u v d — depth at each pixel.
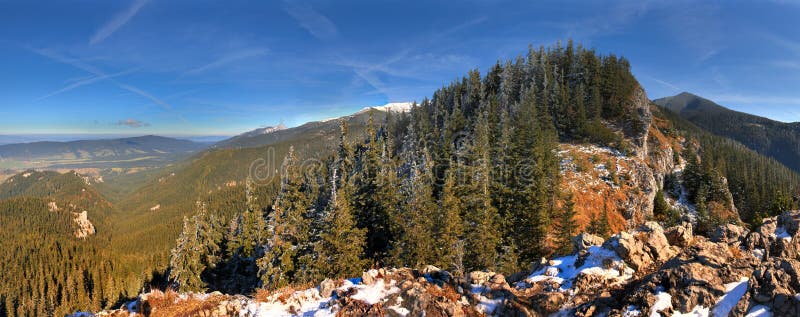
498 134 81.56
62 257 161.00
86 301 111.81
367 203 54.41
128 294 97.56
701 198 82.81
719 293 11.90
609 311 12.90
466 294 16.16
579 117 95.31
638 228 18.34
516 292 15.99
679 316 11.69
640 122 98.12
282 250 40.78
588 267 16.31
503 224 45.53
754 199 102.69
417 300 15.26
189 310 17.08
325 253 37.47
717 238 17.36
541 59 123.62
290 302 17.31
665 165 95.62
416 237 36.94
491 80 132.00
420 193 42.47
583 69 118.06
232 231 63.69
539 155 64.25
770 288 10.85
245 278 55.25
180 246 45.50
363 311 15.27
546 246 46.31
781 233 16.05
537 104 101.06
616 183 71.00
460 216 43.56
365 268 39.69
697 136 167.38
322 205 57.81
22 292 126.25
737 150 182.12
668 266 14.20
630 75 119.06
